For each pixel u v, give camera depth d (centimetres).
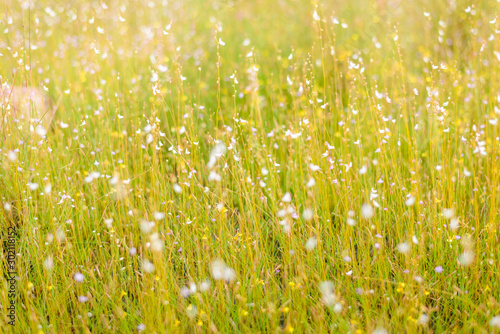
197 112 385
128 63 420
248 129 341
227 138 290
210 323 209
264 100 412
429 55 430
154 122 303
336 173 297
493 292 230
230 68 465
